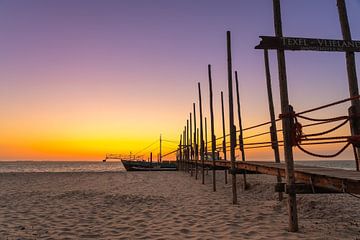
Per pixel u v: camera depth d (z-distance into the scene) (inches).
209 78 660.7
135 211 408.5
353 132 259.3
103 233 290.7
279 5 283.1
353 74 286.7
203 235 274.5
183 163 1643.7
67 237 278.1
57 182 978.1
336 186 234.1
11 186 834.8
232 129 466.0
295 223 280.2
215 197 544.4
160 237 270.5
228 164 595.8
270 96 473.4
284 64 280.8
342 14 302.7
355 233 275.6
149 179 1071.0
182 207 433.7
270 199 505.7
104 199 533.6
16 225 329.1
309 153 259.9
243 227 302.0
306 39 272.4
